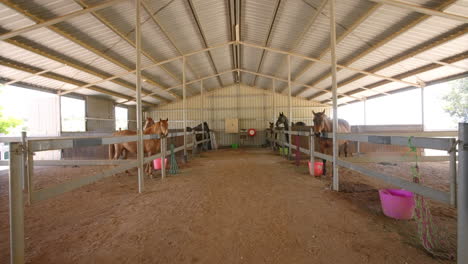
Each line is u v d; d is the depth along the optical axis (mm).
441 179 4059
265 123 14586
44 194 1559
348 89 10469
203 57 8898
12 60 5402
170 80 10625
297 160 5766
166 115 14992
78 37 5160
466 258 1244
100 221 2305
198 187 3652
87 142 2164
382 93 9914
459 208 1265
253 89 14734
